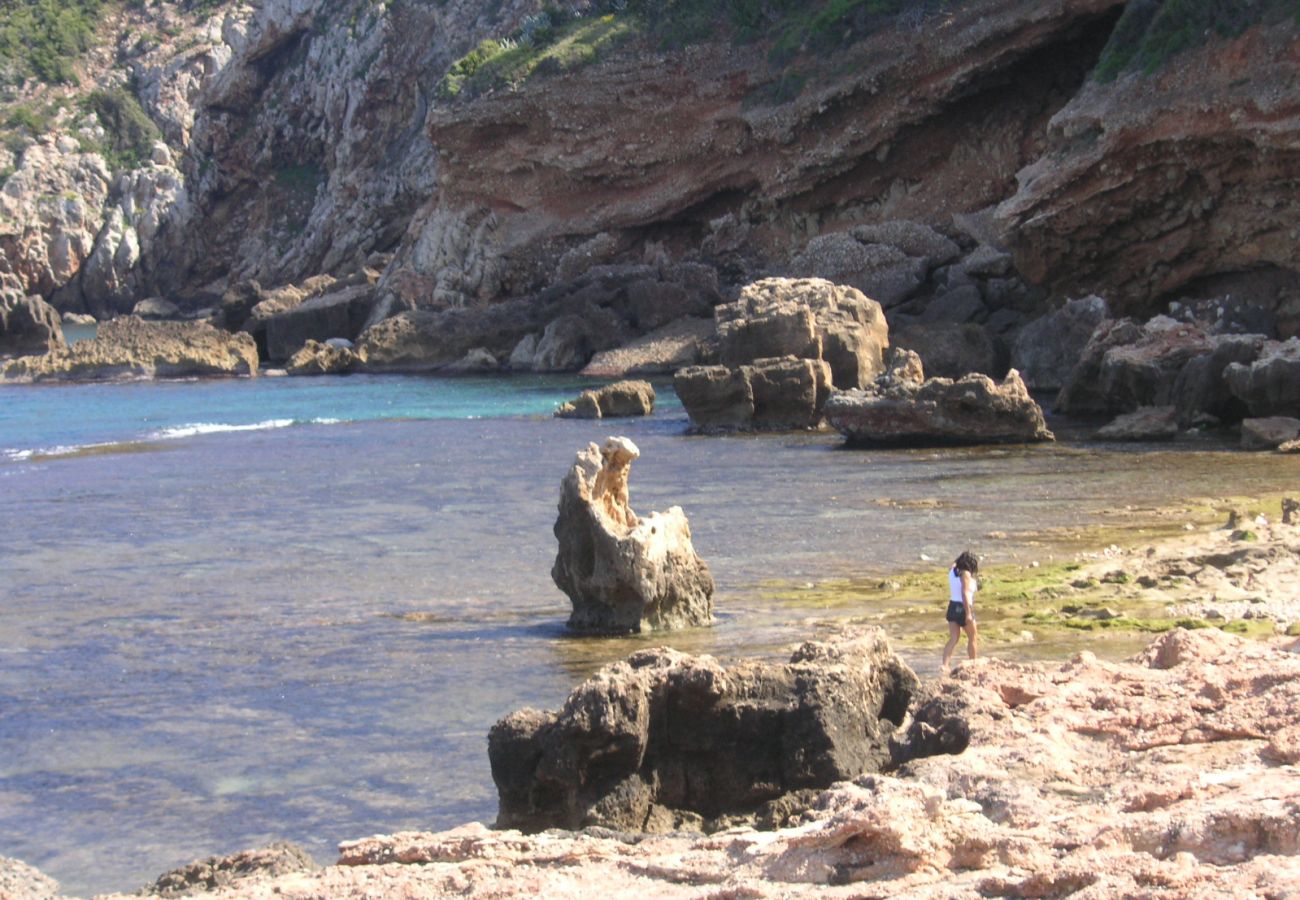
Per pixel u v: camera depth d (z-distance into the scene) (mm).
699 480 32031
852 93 68438
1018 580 20094
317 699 15508
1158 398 40719
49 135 148625
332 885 7910
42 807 12469
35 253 137500
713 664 10680
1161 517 25141
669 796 10586
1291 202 47375
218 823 11922
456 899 7512
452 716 14711
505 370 69500
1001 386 37500
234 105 133250
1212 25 49219
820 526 25547
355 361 70875
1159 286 51688
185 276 135500
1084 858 6988
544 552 24156
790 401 42312
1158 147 49375
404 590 21312
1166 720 9734
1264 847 7031
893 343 51281
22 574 23531
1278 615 16688
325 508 29812
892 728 11078
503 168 79938
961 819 7711
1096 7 62438
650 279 69312
